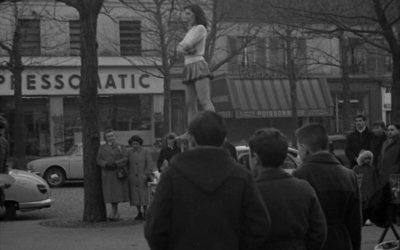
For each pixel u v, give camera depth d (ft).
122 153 43.11
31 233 37.78
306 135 17.26
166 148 46.19
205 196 12.84
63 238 35.63
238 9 74.43
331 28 77.97
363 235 36.17
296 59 102.37
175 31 83.92
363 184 38.45
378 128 41.86
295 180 15.01
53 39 98.94
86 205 43.29
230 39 106.83
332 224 16.93
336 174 16.92
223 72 113.91
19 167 83.46
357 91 122.93
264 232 13.11
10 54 83.10
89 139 43.11
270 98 114.01
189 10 26.23
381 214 25.79
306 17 53.26
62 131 105.70
